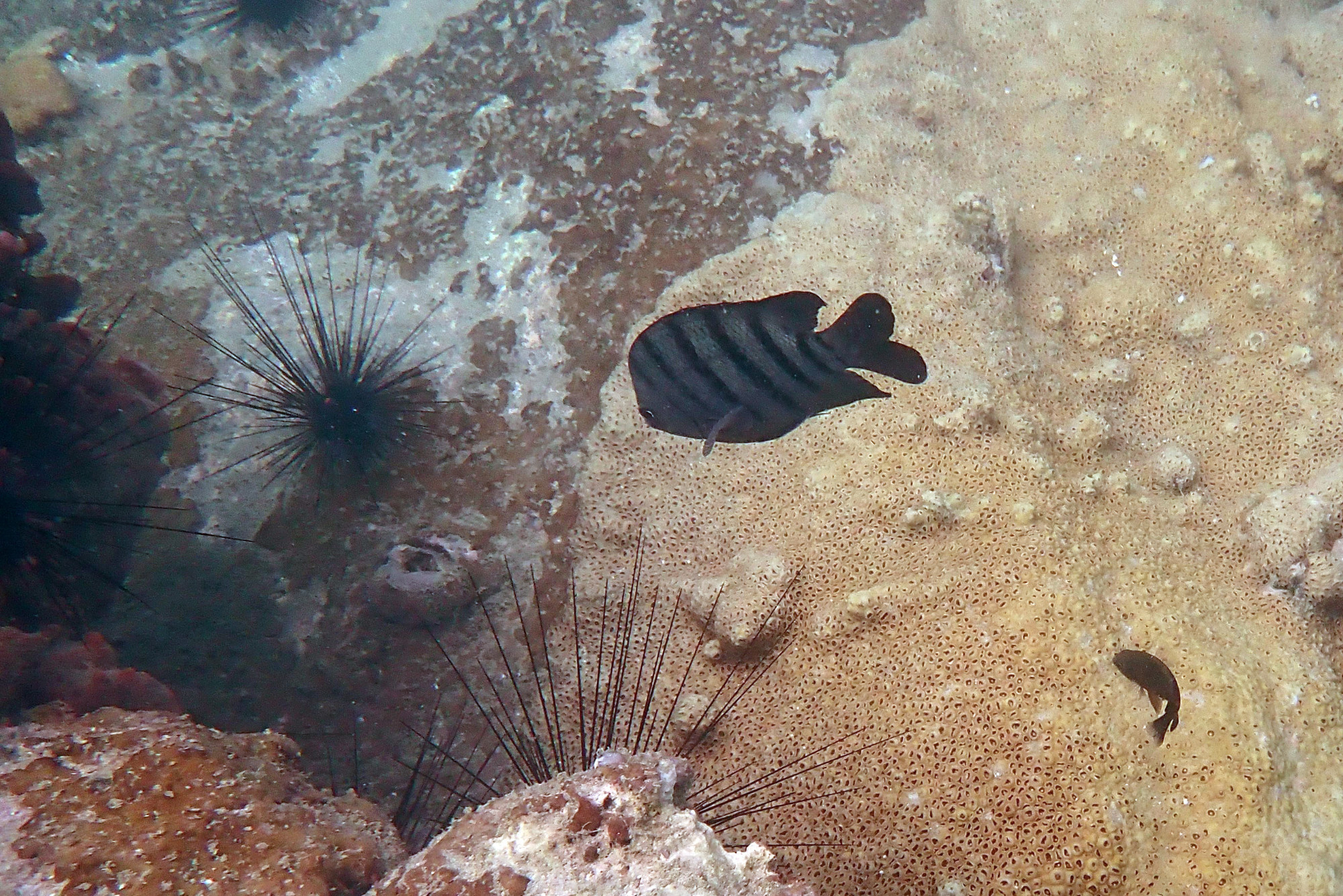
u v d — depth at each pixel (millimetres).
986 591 1113
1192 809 1035
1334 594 1127
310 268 1413
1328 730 1077
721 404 925
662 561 1249
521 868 888
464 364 1332
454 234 1393
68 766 943
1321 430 1200
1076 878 1026
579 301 1340
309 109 1568
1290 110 1349
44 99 1574
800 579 1178
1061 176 1334
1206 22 1397
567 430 1304
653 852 895
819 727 1130
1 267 1217
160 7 1672
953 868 1053
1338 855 1030
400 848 1012
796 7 1426
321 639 1271
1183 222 1290
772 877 919
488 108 1440
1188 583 1133
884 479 1188
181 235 1464
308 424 1265
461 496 1291
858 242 1292
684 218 1343
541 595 1270
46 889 888
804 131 1362
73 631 1180
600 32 1431
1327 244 1279
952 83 1375
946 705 1086
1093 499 1168
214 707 1247
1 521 1124
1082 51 1387
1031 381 1231
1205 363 1252
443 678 1260
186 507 1304
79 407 1246
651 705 1196
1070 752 1049
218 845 925
